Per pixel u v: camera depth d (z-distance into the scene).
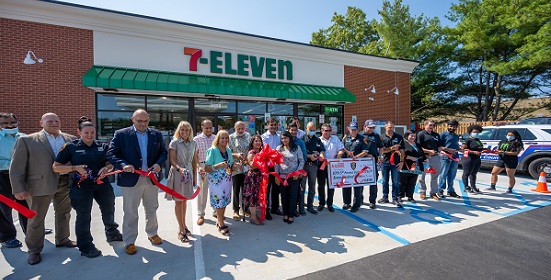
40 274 2.97
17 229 4.34
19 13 7.70
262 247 3.63
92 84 7.85
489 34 18.09
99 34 8.57
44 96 7.99
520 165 8.18
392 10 20.58
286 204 4.69
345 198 5.35
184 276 2.93
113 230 3.78
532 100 21.92
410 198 5.89
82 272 3.01
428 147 5.93
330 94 11.68
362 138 5.44
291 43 11.30
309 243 3.76
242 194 4.62
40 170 3.21
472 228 4.29
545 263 3.18
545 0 14.64
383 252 3.48
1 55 7.55
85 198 3.33
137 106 9.38
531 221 4.59
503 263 3.18
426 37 20.41
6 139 3.63
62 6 7.95
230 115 10.88
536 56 13.99
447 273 2.96
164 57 9.38
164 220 4.71
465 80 21.77
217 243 3.77
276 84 11.04
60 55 8.16
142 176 3.52
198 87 9.18
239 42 10.52
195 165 4.36
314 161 5.02
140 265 3.16
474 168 6.54
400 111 14.35
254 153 4.52
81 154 3.29
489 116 22.16
